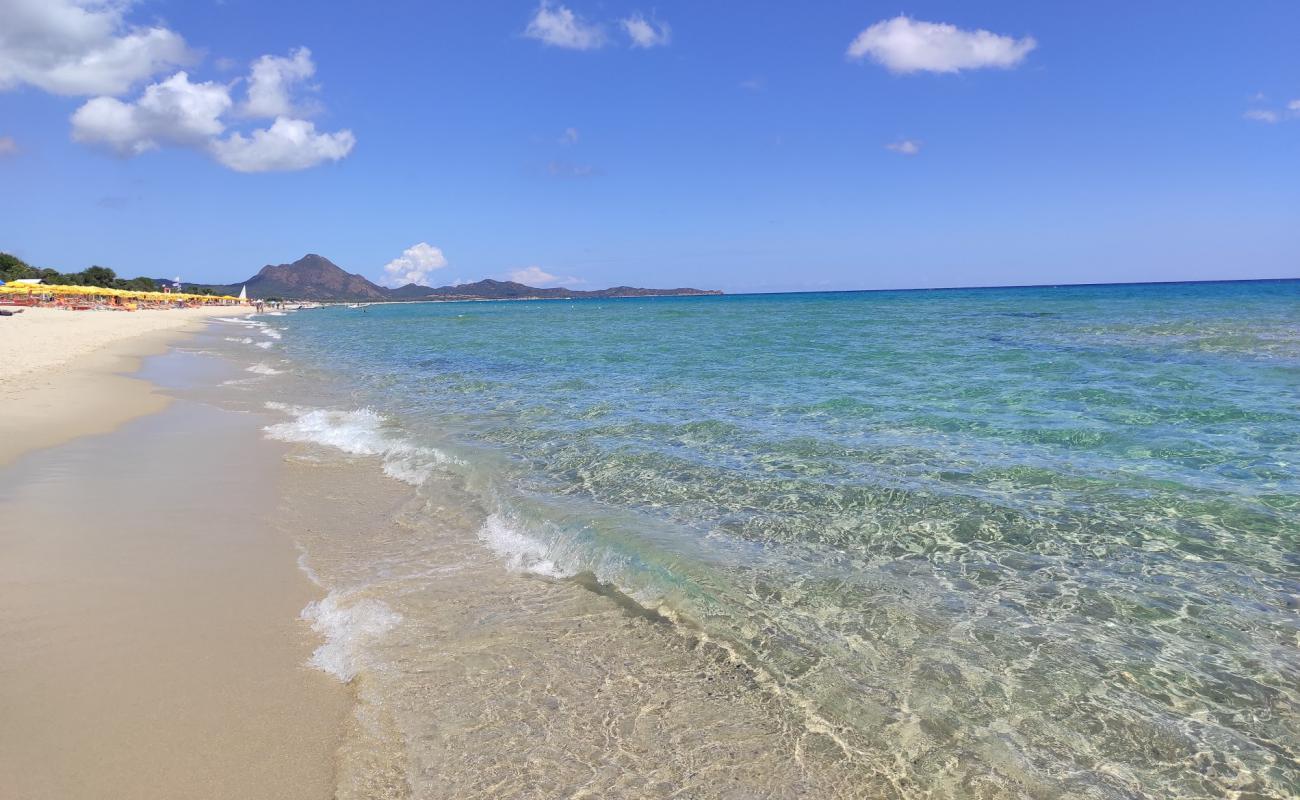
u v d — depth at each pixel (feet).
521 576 19.06
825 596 17.38
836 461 29.19
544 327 158.20
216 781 10.62
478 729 12.28
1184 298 209.46
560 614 16.76
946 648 14.96
